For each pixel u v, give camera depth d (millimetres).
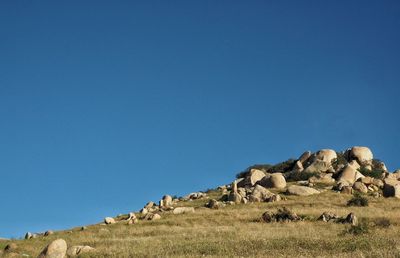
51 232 52750
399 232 39281
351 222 45531
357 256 27438
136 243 39344
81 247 36156
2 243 47344
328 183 71375
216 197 70312
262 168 89375
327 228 43125
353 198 58469
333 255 28797
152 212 62375
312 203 58906
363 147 83000
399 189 63625
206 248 33906
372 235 37281
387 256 26500
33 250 42250
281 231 41688
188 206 64562
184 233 44469
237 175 89875
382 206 56938
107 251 35312
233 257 30266
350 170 73438
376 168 81062
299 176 76625
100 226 54188
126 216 62625
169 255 32312
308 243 33875
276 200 62156
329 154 80438
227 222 51375
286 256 29562
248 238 37719
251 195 64062
